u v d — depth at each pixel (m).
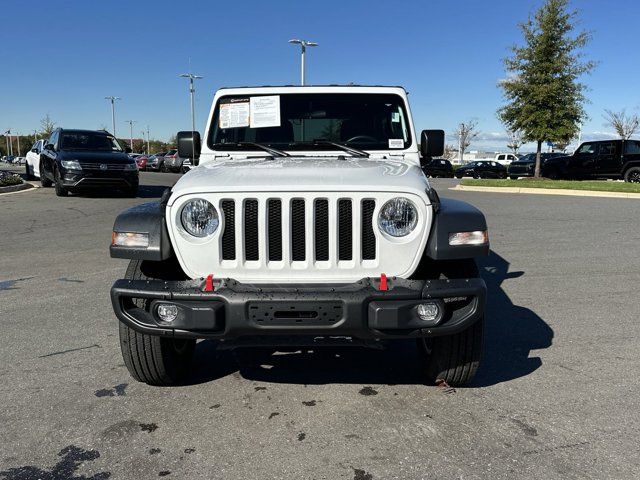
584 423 3.15
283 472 2.71
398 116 4.60
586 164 22.47
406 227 3.12
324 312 2.95
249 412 3.34
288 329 2.97
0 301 5.68
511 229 10.16
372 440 3.00
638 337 4.59
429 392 3.60
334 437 3.04
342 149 4.50
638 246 8.46
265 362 4.15
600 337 4.59
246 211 3.14
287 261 3.12
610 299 5.72
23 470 2.73
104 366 4.04
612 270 6.96
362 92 4.62
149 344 3.43
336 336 3.04
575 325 4.90
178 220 3.15
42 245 8.70
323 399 3.51
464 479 2.63
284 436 3.05
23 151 108.69
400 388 3.67
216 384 3.76
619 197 16.22
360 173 3.38
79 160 14.85
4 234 9.66
